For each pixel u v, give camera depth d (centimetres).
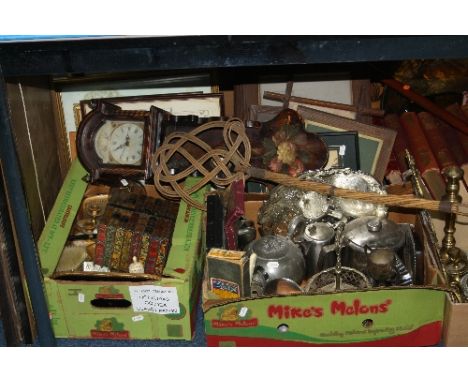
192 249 138
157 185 150
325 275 137
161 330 138
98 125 155
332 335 129
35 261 127
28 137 154
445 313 127
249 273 132
